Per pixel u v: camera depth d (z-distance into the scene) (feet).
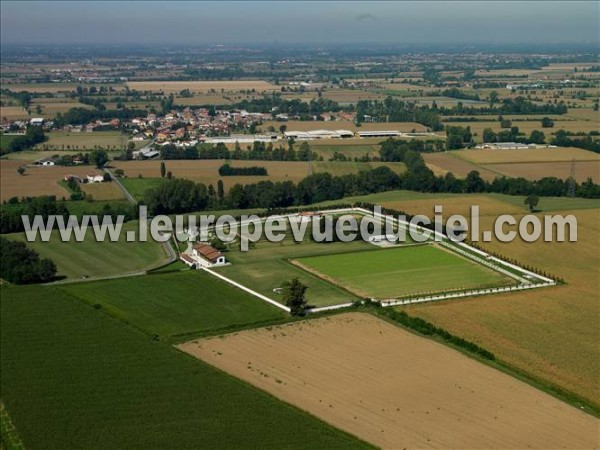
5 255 526.57
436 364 370.53
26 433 313.32
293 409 325.42
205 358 383.65
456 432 304.71
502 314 444.14
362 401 332.39
